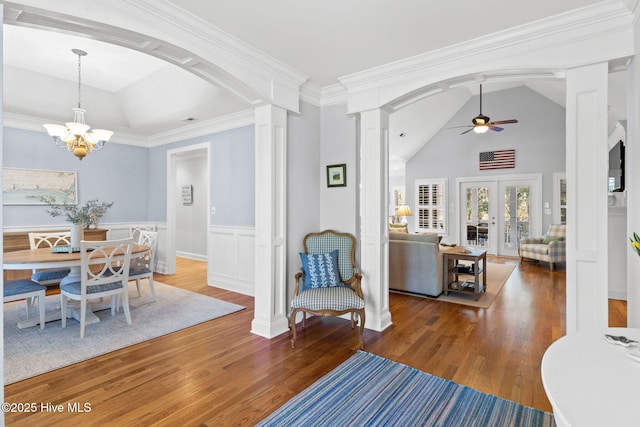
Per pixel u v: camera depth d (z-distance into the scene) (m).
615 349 1.13
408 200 9.32
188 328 3.26
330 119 3.71
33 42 3.37
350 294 2.88
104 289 3.16
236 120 4.70
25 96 4.25
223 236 4.89
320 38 2.59
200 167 7.51
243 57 2.73
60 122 4.97
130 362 2.53
